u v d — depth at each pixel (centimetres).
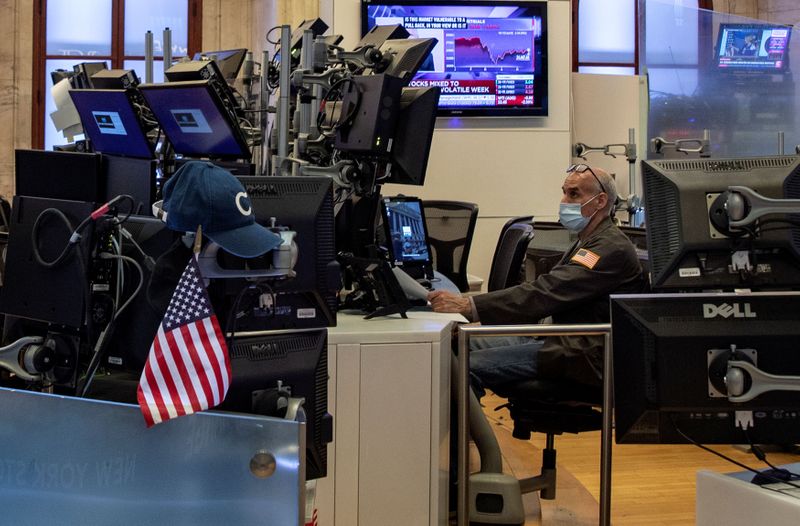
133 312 204
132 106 349
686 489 418
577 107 767
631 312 219
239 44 881
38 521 184
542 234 445
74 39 858
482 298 344
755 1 933
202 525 177
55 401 182
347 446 271
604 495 290
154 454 178
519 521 315
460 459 288
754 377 212
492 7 659
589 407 343
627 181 781
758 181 230
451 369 318
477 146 676
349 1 643
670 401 217
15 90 845
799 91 668
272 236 194
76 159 266
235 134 331
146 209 265
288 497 174
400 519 274
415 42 343
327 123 355
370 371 271
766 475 220
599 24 923
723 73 652
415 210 439
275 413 194
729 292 233
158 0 869
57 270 214
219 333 180
